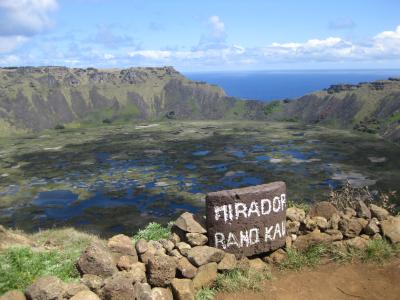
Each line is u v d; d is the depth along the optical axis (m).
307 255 8.59
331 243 8.78
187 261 7.66
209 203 8.07
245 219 8.14
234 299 7.43
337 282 7.85
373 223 9.01
